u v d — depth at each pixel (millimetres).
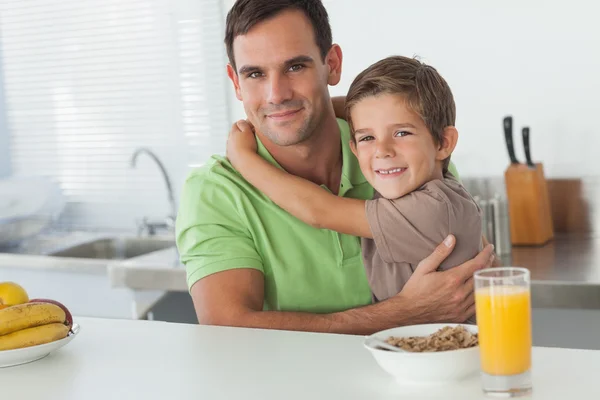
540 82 2945
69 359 1299
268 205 1632
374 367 1162
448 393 1038
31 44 3865
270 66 1555
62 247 3566
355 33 3186
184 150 3652
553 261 2510
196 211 1640
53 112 3873
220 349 1305
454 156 3094
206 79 3572
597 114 2887
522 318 996
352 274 1645
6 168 3969
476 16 3002
